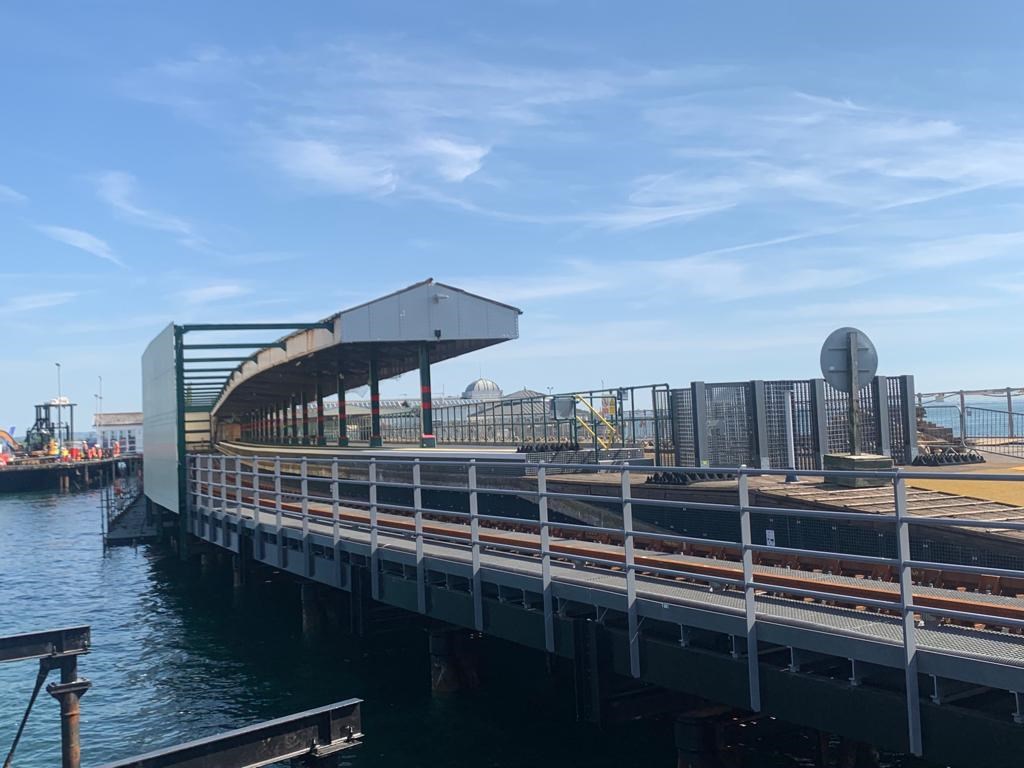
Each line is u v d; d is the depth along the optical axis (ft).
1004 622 17.01
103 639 66.18
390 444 110.22
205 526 80.33
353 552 44.32
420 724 38.86
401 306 73.15
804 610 23.29
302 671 50.75
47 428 384.47
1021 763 17.26
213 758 19.47
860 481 38.50
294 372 108.47
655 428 52.29
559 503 46.11
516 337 77.10
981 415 67.15
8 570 108.37
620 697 28.99
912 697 18.89
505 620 32.86
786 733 31.42
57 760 40.81
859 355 38.68
